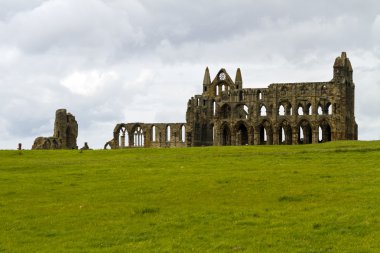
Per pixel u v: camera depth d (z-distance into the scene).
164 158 94.06
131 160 92.12
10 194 61.78
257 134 184.12
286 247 40.44
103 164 86.50
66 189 63.91
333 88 176.75
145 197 57.75
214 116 193.00
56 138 194.75
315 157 86.75
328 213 48.22
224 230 44.88
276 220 47.06
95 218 49.88
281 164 79.56
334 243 40.88
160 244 41.97
